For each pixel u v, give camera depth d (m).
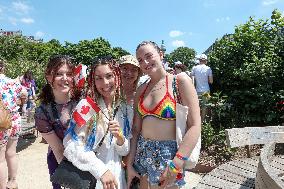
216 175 4.59
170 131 2.59
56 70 2.66
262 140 5.36
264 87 7.89
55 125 2.66
